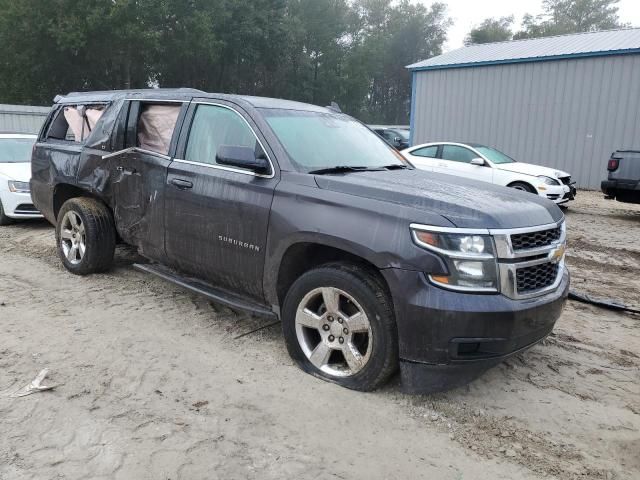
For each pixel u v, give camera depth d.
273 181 4.05
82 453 2.96
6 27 31.94
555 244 3.68
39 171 6.54
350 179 3.88
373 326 3.49
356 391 3.66
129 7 33.44
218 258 4.40
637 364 4.32
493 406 3.61
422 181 4.10
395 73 76.94
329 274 3.65
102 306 5.14
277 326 4.79
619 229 10.64
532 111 18.86
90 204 5.82
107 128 5.60
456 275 3.24
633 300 6.08
